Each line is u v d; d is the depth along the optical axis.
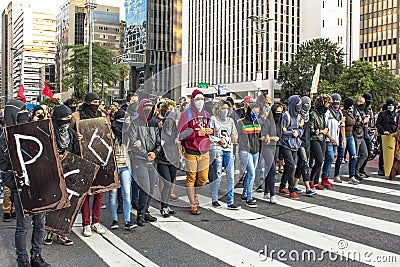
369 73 39.38
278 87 50.47
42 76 110.44
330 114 8.41
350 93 39.66
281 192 8.13
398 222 6.04
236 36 43.91
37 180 4.38
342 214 6.51
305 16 58.44
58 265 4.57
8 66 140.75
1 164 4.41
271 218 6.36
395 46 81.69
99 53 38.91
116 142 5.85
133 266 4.52
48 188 4.41
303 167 7.82
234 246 5.10
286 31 55.78
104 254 4.90
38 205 4.37
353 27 62.91
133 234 5.66
